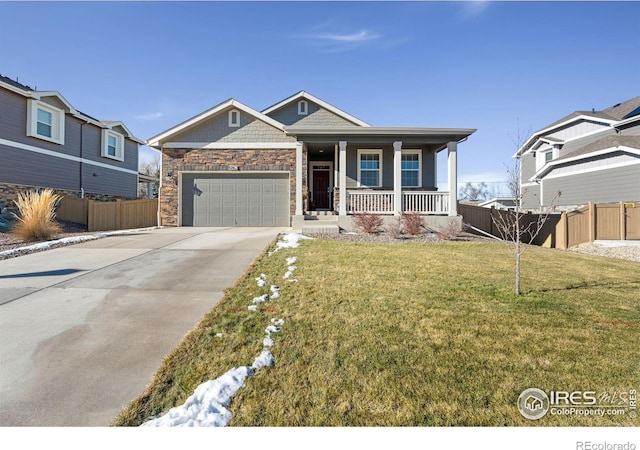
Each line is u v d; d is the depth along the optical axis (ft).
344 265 19.79
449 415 6.91
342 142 37.91
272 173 43.21
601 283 17.29
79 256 22.06
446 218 36.83
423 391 7.61
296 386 7.82
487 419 6.82
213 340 10.14
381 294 14.42
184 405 7.22
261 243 27.07
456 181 37.93
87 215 42.88
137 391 7.84
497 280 17.20
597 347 9.71
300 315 12.01
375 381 7.98
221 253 22.98
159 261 20.61
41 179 47.55
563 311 12.65
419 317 11.89
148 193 87.51
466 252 25.58
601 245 35.29
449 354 9.25
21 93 43.52
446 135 37.93
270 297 13.97
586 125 60.29
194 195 43.19
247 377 8.15
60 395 7.67
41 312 12.43
